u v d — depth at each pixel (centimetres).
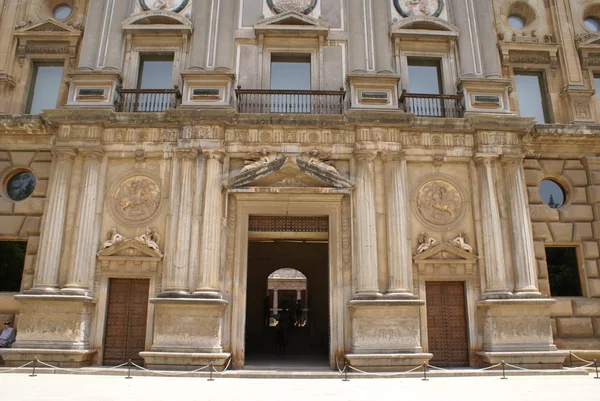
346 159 1814
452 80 2000
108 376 1455
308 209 1775
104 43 1986
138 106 1895
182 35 2000
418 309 1638
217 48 1948
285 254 2747
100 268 1714
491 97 1903
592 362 1641
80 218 1709
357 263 1702
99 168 1788
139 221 1764
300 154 1798
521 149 1817
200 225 1714
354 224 1744
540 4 2206
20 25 2106
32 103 2048
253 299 2741
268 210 1773
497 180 1803
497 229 1739
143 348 1677
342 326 1666
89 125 1792
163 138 1811
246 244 1747
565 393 1123
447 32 2023
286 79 2002
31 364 1562
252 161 1797
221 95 1861
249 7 2062
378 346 1597
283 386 1266
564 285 1886
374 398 1046
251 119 1797
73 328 1608
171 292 1625
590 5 2212
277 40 2006
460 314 1741
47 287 1639
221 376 1486
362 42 1978
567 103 2052
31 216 1870
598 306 1828
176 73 1964
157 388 1203
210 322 1608
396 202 1738
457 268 1744
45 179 1906
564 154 1986
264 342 2605
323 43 2000
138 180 1800
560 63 2111
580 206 1939
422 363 1577
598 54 2134
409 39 2030
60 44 2088
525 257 1711
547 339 1644
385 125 1794
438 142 1838
